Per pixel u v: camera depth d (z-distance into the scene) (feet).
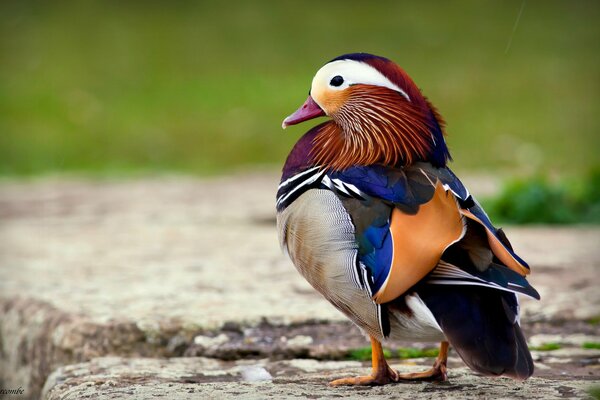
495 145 75.36
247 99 89.40
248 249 39.29
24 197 57.47
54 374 24.64
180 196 56.75
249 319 27.45
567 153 72.69
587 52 100.42
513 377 17.98
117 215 49.62
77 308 29.07
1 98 88.79
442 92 89.71
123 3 119.14
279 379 22.80
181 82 94.53
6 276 34.50
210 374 23.76
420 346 26.27
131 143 78.69
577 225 45.98
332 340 26.58
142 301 29.81
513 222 46.65
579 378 22.56
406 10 115.55
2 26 110.22
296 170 22.08
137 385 22.20
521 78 92.84
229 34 108.27
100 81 94.63
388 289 19.15
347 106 21.94
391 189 20.30
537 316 28.32
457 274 18.78
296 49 103.65
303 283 32.42
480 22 110.93
